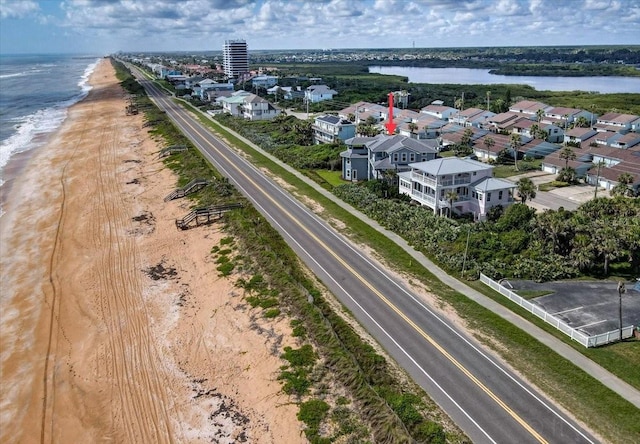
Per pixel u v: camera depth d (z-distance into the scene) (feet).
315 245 172.55
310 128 356.18
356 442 87.92
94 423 100.48
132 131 393.50
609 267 153.89
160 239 186.50
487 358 110.52
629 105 488.02
